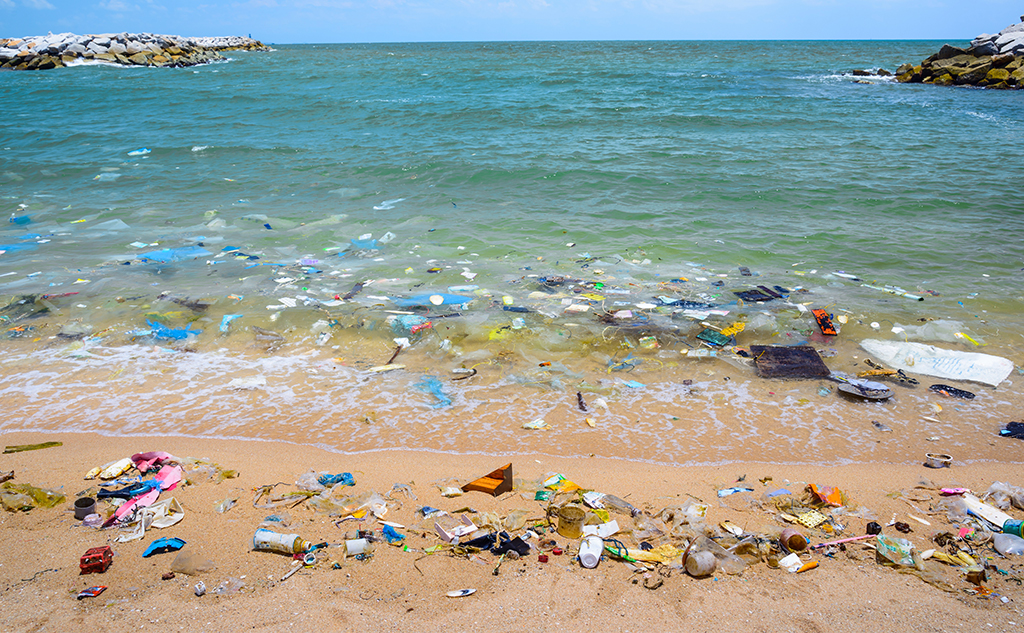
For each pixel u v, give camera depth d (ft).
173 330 24.61
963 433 18.45
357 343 23.90
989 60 131.44
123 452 17.11
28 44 204.23
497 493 15.26
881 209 42.16
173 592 11.78
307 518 14.20
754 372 21.90
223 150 59.98
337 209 42.75
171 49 221.66
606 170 51.49
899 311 26.68
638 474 16.37
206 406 19.67
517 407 19.76
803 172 51.62
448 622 11.09
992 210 41.50
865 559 12.96
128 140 65.67
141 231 37.78
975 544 13.37
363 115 81.66
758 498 15.23
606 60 229.45
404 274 30.96
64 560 12.68
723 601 11.67
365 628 10.91
